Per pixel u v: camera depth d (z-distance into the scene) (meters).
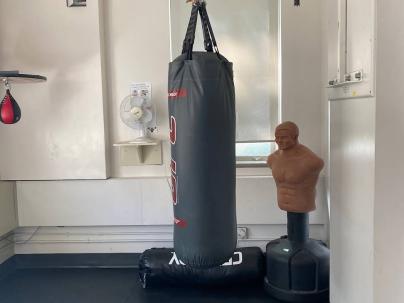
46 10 2.99
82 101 3.03
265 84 3.04
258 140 3.07
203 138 1.76
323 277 2.50
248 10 3.01
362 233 1.72
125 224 3.10
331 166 2.20
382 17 1.50
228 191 1.84
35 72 3.03
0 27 3.02
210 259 1.81
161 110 3.09
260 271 2.73
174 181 1.85
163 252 2.83
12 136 3.08
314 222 3.01
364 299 1.70
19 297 2.72
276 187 2.87
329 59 2.28
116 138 3.15
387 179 1.55
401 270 1.57
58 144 3.06
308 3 2.94
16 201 3.14
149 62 3.08
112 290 2.81
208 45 1.81
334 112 2.14
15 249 3.24
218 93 1.76
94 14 2.97
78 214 3.11
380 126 1.54
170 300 2.64
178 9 3.02
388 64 1.52
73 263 3.22
